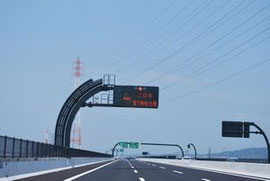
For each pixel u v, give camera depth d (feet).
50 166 119.34
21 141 97.55
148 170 134.21
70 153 169.27
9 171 77.66
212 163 157.79
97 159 296.51
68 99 167.43
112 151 516.32
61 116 166.81
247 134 171.83
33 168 97.96
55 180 80.74
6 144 84.17
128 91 175.32
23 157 99.55
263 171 108.06
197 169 152.15
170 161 276.41
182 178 94.73
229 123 174.19
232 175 112.37
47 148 130.00
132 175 103.30
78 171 121.39
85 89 168.66
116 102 173.88
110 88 173.17
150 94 176.24
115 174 106.42
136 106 175.32
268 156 162.20
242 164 123.44
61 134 165.27
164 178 93.81
